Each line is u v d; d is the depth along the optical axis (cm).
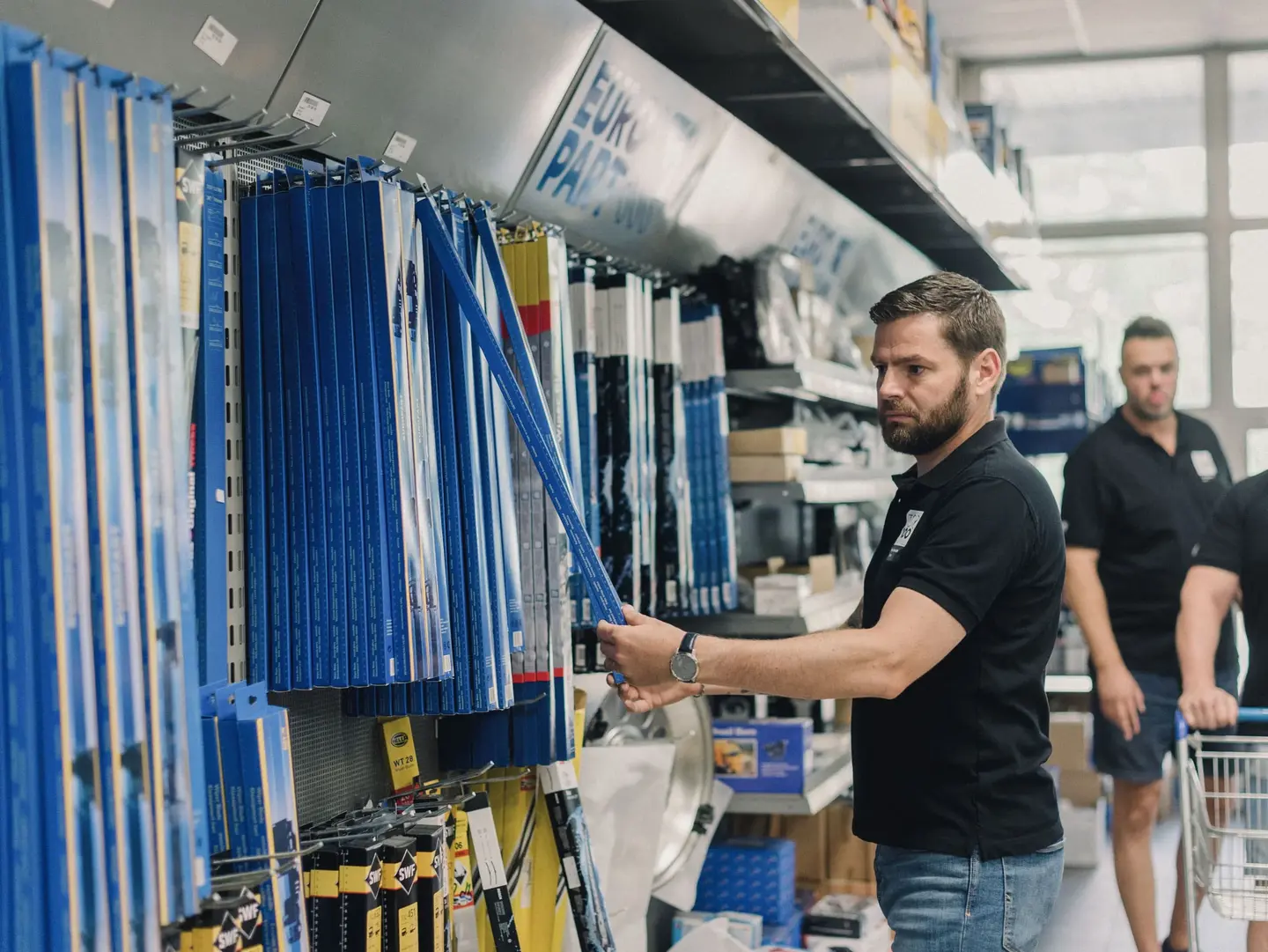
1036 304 758
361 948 188
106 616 130
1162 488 431
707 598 352
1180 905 423
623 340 310
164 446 140
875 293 542
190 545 149
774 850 381
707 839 362
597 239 329
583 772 302
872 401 458
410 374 190
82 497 129
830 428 492
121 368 135
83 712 127
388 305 184
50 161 128
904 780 221
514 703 230
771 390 386
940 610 208
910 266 563
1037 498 217
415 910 200
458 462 203
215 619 164
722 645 207
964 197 563
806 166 484
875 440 540
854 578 481
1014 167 702
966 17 668
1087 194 757
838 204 448
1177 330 741
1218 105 727
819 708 451
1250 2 645
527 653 238
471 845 238
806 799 371
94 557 130
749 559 444
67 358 128
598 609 209
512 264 241
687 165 340
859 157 470
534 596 238
